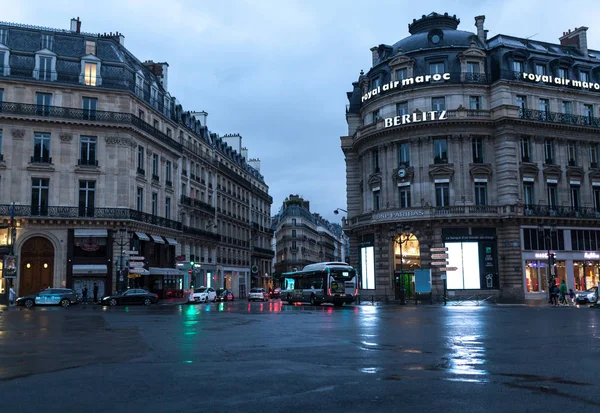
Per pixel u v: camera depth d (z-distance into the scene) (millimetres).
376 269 49562
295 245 119500
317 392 7824
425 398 7410
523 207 47219
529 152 49312
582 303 38719
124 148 47906
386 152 50344
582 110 51875
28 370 9852
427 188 47969
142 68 55281
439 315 26266
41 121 45500
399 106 50750
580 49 55781
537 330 17625
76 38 49469
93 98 47719
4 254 44344
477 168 47875
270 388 8125
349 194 56719
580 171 50812
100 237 46438
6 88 45031
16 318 24516
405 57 50250
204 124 70625
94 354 11984
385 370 9695
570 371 9539
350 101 59125
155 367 10094
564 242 48969
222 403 7180
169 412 6738
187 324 20844
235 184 79188
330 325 20141
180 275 56156
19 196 44594
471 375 9156
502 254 47062
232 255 76562
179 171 58719
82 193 46719
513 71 49500
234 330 18062
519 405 6992
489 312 28844
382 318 24172
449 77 48969
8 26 47500
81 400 7410
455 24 55406
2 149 44688
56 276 44938
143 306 39562
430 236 46906
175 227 56156
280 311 31234
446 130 48188
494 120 48062
